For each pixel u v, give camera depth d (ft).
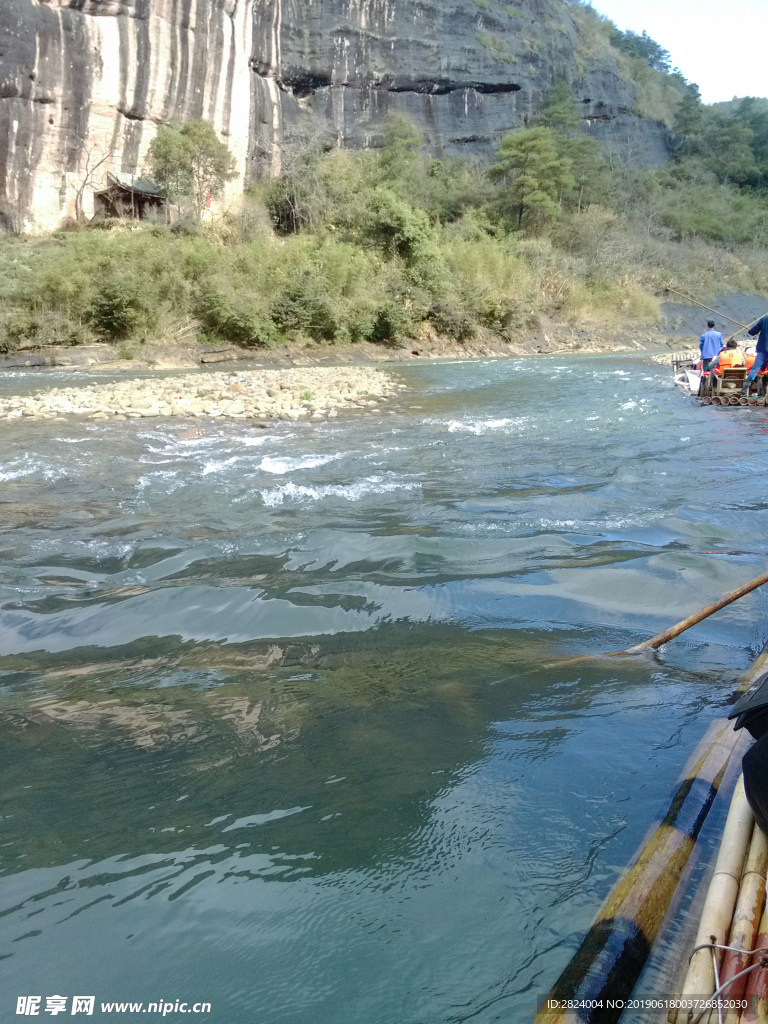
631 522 19.24
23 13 94.07
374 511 20.66
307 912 6.50
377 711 10.05
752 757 6.41
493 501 21.56
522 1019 5.41
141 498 22.31
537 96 179.63
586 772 8.49
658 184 206.28
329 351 85.71
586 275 134.82
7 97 94.63
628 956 5.63
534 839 7.38
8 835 7.55
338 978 5.84
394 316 92.17
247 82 120.98
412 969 5.92
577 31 223.51
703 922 5.64
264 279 85.56
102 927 6.36
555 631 12.71
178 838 7.48
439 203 139.85
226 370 70.28
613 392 49.26
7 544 17.95
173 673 11.34
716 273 167.94
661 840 6.93
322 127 137.08
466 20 164.25
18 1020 5.45
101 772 8.67
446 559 16.49
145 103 106.83
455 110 163.84
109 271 76.43
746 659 11.60
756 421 35.96
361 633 12.73
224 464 26.99
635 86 245.04
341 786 8.32
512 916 6.42
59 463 27.22
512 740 9.21
